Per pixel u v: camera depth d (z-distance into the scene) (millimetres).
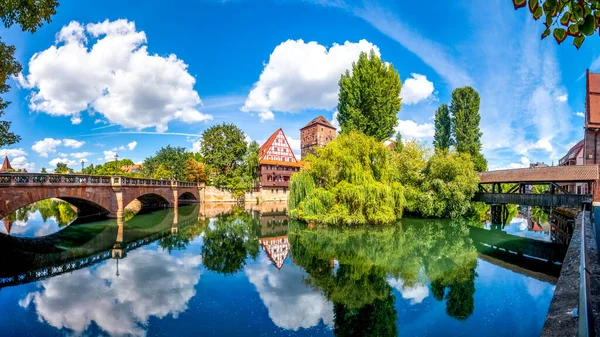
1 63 12547
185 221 29469
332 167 25422
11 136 16375
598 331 3098
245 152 62500
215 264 14148
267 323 8297
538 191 60156
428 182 30188
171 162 75625
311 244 18734
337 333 7852
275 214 37062
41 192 19891
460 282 11938
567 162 47375
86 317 8414
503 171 30000
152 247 17625
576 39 2674
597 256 6250
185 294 10328
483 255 16312
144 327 7887
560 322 3410
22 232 21359
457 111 44719
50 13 10102
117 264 13914
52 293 10234
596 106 31156
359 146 26125
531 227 27875
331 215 23828
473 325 8453
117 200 28391
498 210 29375
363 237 20797
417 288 11266
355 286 11406
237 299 9953
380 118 34406
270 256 15805
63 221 27062
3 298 9742
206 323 8195
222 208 46125
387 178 26656
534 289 11172
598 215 15992
